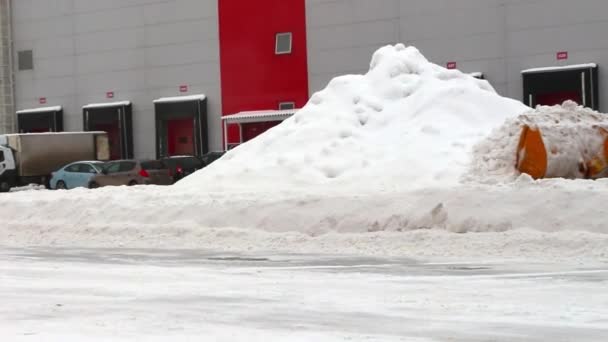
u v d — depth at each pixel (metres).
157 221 20.14
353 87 24.47
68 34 56.69
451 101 22.89
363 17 45.88
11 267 14.65
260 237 17.98
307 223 17.97
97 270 13.88
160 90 53.16
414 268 13.40
